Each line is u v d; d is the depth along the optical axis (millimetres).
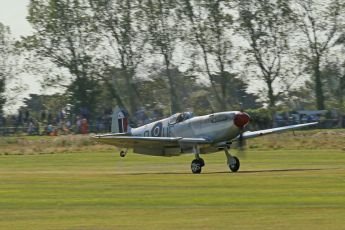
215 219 54938
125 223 53969
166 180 83812
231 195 68000
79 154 150000
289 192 69188
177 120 104188
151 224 53312
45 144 180875
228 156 98438
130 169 106312
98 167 111562
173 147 101438
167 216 56781
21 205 64062
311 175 85312
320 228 50469
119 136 102438
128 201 65438
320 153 132125
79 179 87188
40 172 100500
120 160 129000
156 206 62094
